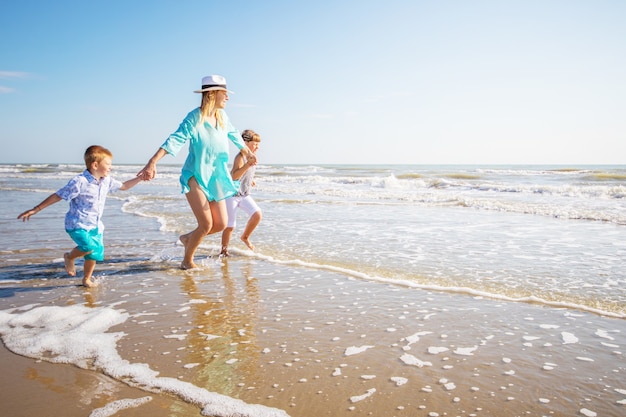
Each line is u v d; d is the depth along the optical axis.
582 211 10.33
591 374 2.63
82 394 2.48
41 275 5.15
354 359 2.88
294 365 2.81
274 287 4.59
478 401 2.36
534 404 2.32
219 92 5.17
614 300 4.00
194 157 5.15
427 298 4.15
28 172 41.88
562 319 3.56
